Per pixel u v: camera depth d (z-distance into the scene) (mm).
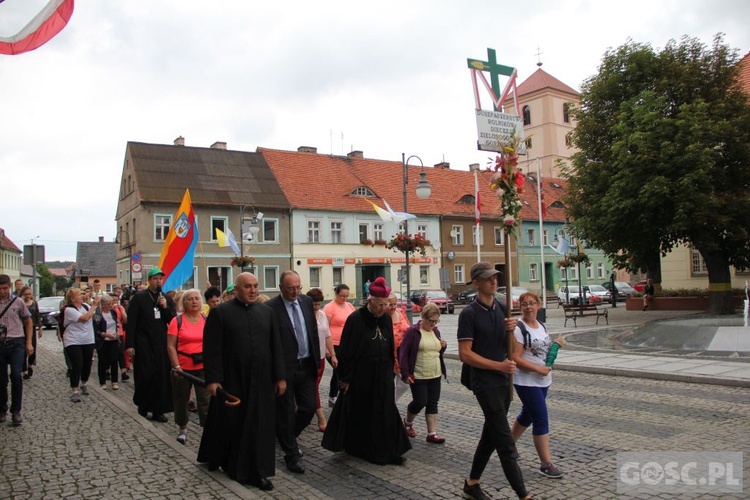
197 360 7801
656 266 32188
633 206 23141
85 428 8203
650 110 22984
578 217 28656
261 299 8992
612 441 7121
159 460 6590
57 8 6305
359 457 6762
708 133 21766
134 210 40625
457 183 53625
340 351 6770
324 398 10695
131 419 8758
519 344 5816
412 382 7344
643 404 9172
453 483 5859
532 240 54906
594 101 27078
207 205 40344
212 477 5969
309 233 44125
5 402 8703
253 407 5844
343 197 45969
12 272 80750
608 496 5332
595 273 60594
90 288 15055
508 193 5668
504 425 5016
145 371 8961
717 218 21969
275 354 6074
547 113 65625
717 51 24766
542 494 5426
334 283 45000
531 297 5918
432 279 48719
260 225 42125
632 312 30625
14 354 8594
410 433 7781
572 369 12875
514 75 11688
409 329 7492
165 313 9211
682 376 11047
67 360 12406
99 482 5883
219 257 40625
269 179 44312
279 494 5652
